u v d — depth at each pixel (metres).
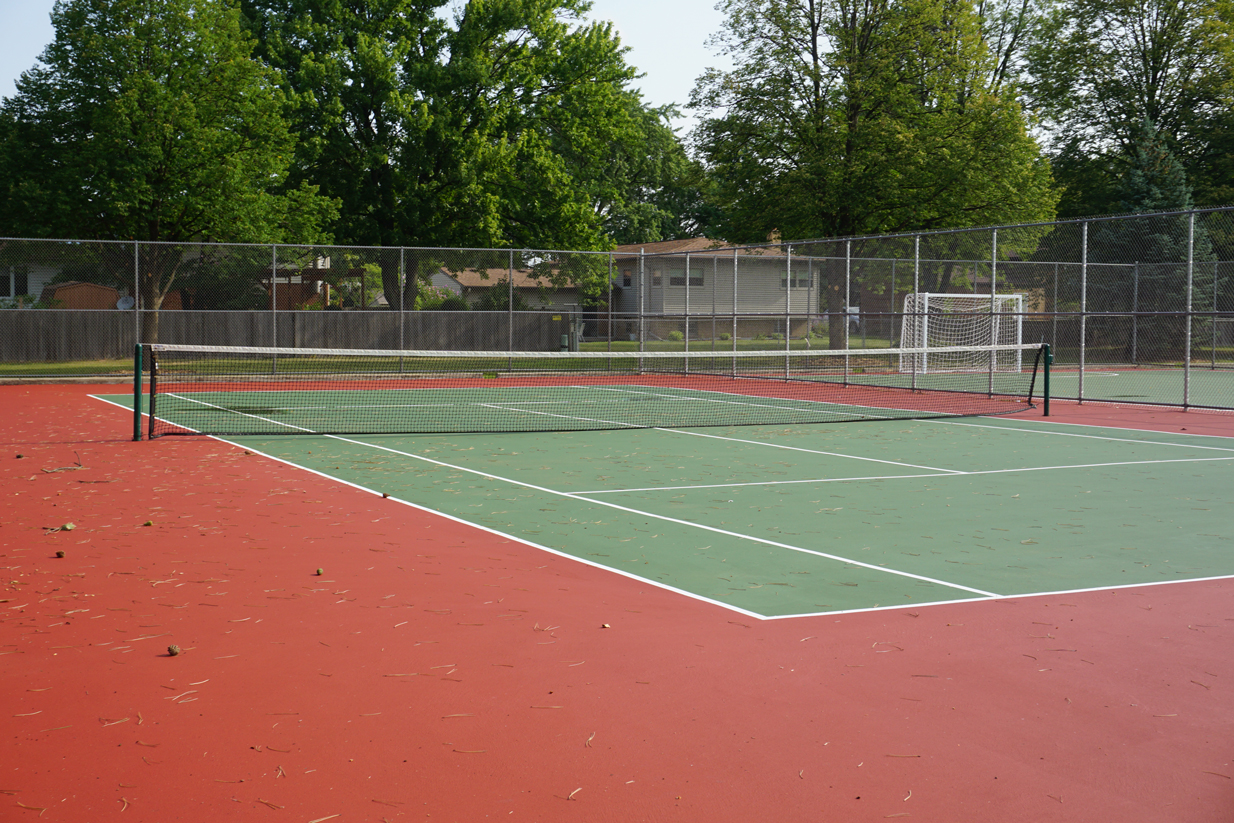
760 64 35.72
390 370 26.92
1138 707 4.43
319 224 34.06
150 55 29.25
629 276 35.81
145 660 4.97
